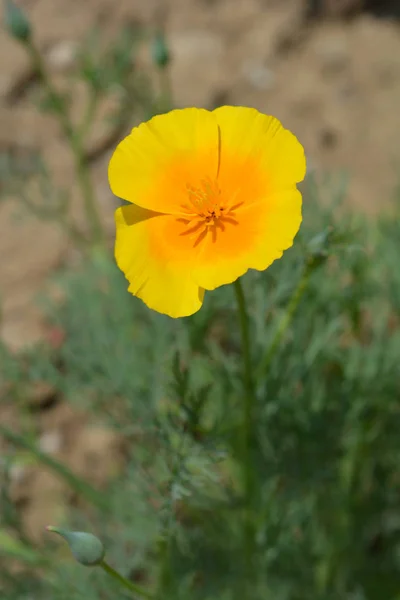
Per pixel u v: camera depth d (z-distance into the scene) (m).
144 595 0.55
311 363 0.63
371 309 0.69
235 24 1.04
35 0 1.06
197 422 0.57
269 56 1.01
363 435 0.66
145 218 0.55
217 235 0.54
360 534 0.68
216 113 0.55
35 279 0.79
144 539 0.64
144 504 0.64
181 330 0.66
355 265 0.66
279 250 0.53
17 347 0.73
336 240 0.57
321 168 0.89
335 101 0.96
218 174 0.55
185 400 0.57
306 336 0.66
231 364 0.64
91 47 0.80
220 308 0.66
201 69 0.99
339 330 0.67
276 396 0.61
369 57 1.01
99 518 0.67
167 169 0.56
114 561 0.64
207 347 0.67
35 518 0.69
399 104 0.95
